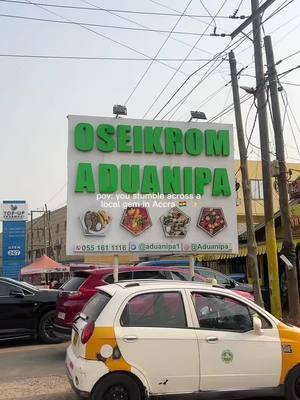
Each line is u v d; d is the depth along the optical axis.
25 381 9.06
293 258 15.02
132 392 6.51
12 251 42.47
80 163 12.45
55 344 13.31
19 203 42.78
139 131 12.84
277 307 15.23
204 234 13.01
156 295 6.95
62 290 12.16
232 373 6.82
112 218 12.48
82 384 6.43
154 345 6.64
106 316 6.67
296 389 7.01
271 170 15.45
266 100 15.66
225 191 13.20
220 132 13.31
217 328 6.95
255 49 15.75
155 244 12.68
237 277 24.83
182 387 6.67
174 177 12.93
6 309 13.05
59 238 65.56
